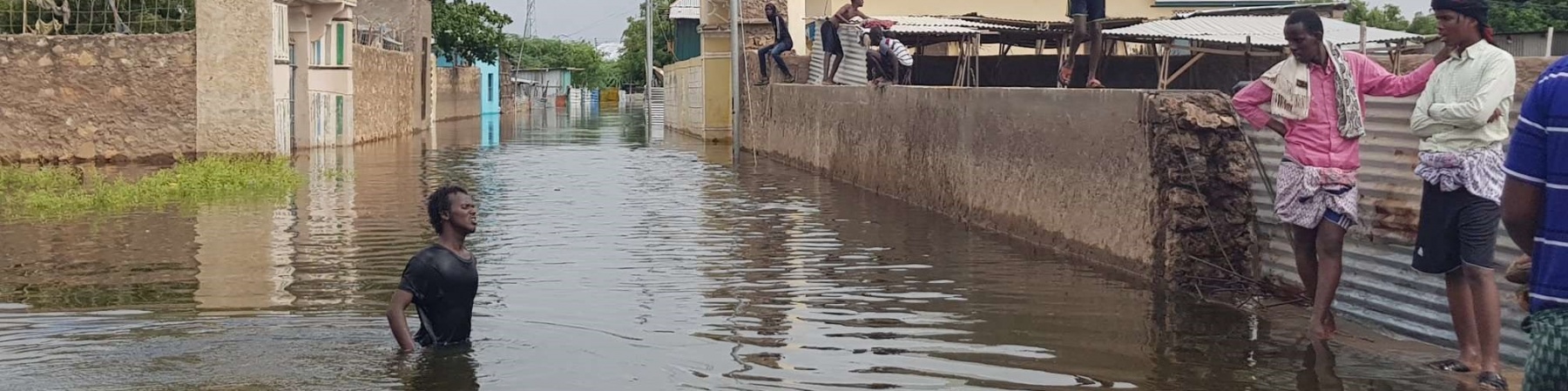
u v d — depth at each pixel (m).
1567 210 4.07
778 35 26.41
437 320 7.52
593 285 9.66
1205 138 9.30
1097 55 13.44
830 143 20.27
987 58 20.66
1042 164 11.77
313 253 11.32
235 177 18.00
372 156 25.86
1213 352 7.35
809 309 8.69
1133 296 9.06
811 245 11.92
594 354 7.31
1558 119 4.07
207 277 9.96
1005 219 12.70
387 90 34.75
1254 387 6.58
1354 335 7.75
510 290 9.41
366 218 14.03
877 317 8.41
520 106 73.31
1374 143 8.02
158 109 23.88
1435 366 6.89
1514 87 6.48
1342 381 6.67
